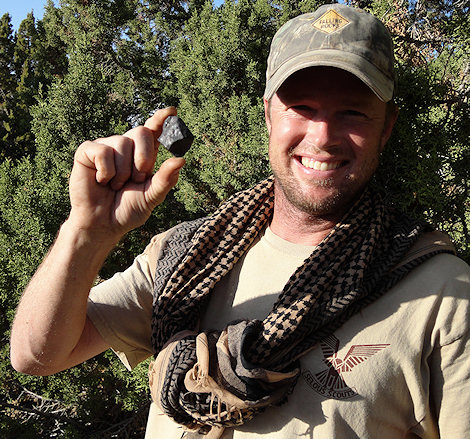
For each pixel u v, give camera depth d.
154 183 0.67
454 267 0.72
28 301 0.76
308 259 0.75
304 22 0.76
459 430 0.69
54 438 3.40
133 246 3.36
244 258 0.84
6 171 3.47
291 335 0.71
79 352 0.82
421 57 1.39
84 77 3.80
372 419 0.69
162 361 0.77
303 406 0.71
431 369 0.71
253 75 3.69
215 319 0.81
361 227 0.77
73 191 0.69
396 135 0.99
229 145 3.34
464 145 1.11
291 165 0.77
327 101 0.74
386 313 0.71
